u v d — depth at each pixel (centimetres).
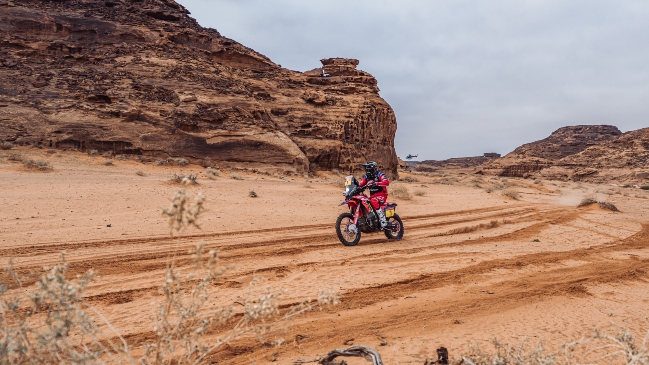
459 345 423
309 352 402
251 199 1936
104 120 3938
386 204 1102
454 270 776
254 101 5072
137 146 3906
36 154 3288
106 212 1352
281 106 5847
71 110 3891
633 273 794
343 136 5922
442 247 1014
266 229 1223
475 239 1148
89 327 210
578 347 423
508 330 472
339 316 514
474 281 704
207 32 6456
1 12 4666
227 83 5234
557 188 5975
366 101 6581
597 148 19388
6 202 1387
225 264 772
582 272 791
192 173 3450
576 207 2256
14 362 197
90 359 202
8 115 3653
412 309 548
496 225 1463
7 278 609
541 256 932
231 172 4019
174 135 4144
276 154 4603
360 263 821
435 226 1391
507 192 2819
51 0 5222
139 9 5806
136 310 511
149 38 5316
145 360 255
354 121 6138
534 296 620
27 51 4516
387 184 1098
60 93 4066
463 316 523
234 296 568
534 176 18562
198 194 209
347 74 7400
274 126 5184
